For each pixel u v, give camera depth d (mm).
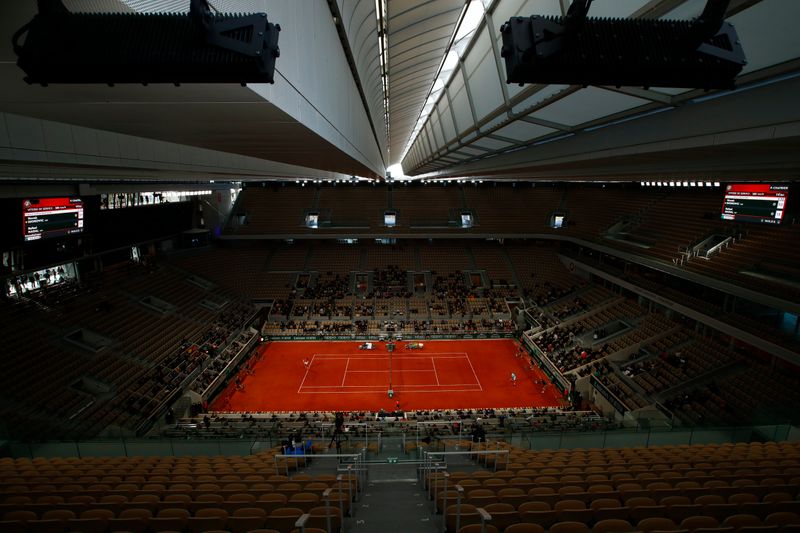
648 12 5367
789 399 22406
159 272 42094
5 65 3801
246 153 11242
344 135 10195
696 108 7086
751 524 7941
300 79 5746
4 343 25859
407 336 43406
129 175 20156
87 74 3439
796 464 12289
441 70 15633
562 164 13836
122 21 3371
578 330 38406
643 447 15867
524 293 49188
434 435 20703
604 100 8203
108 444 17141
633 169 13258
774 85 5730
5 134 10797
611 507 9070
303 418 26875
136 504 9594
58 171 14938
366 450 15961
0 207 23844
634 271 40969
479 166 21953
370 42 10875
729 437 18109
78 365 27422
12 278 29094
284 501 9727
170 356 32438
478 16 10633
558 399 32500
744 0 4547
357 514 9914
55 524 8211
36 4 3541
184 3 4184
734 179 16547
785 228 28422
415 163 40375
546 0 6539
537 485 10609
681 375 27609
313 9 6445
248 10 3986
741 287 26078
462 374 36375
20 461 14719
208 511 9102
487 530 7984
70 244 32469
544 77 3812
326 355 39844
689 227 37031
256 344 41406
